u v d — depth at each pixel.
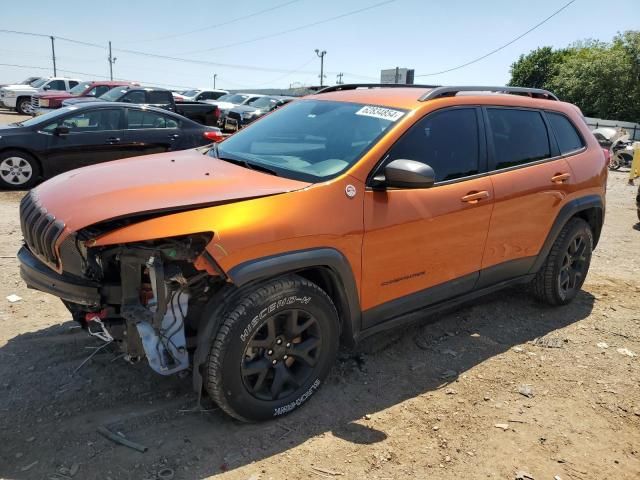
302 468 2.78
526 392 3.59
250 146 3.90
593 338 4.46
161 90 17.86
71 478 2.61
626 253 7.22
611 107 45.34
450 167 3.78
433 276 3.74
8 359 3.60
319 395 3.42
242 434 3.01
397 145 3.46
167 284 2.82
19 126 9.37
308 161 3.45
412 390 3.55
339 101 4.06
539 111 4.61
